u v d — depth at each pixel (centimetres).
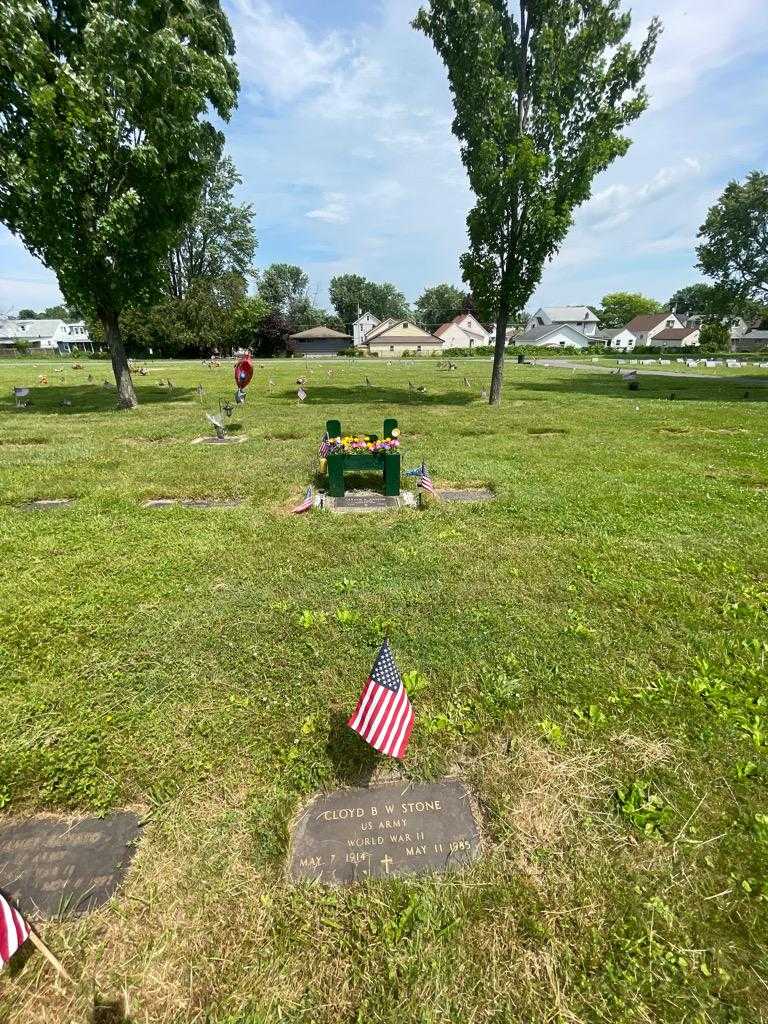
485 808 221
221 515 562
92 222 1204
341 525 531
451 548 474
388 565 438
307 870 194
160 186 1209
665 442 984
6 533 506
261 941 170
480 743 253
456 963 164
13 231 1188
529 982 160
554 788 228
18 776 232
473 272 1418
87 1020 152
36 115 1046
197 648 320
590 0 1145
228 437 1007
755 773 235
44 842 204
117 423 1179
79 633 336
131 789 226
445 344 7375
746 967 165
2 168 1082
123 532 510
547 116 1198
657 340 7525
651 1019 153
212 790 225
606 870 193
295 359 5516
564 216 1276
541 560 449
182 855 197
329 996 157
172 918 177
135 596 383
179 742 249
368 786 230
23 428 1108
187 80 1171
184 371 3167
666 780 231
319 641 328
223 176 4897
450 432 1075
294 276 8538
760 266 2956
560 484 687
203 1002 155
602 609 370
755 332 7438
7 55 1026
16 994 158
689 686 290
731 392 2005
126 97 1124
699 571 430
